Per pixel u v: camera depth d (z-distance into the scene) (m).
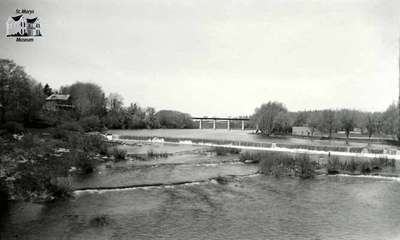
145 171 51.44
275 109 156.88
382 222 30.97
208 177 48.66
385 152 76.12
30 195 34.91
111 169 51.50
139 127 184.38
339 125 127.88
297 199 38.31
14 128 73.00
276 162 55.88
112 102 184.25
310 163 54.97
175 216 31.52
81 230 27.33
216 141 96.44
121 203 34.78
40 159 50.34
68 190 37.38
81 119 129.12
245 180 47.75
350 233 28.22
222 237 26.98
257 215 32.44
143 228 28.33
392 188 44.25
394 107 115.38
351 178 50.50
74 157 53.47
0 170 40.34
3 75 84.94
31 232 26.58
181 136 130.50
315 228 29.27
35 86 123.50
